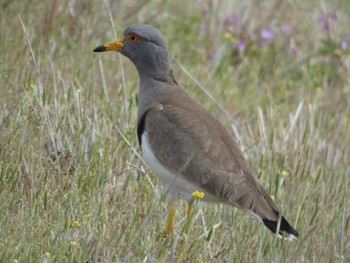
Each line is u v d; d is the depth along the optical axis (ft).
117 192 38.65
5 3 49.55
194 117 37.78
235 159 37.27
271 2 64.08
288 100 54.70
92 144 40.70
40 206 36.40
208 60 57.77
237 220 38.50
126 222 36.22
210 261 35.65
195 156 36.83
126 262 33.71
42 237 34.42
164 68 40.09
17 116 41.11
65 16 51.47
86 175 38.37
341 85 57.62
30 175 37.65
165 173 37.73
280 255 35.86
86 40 51.88
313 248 37.37
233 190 36.32
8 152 38.88
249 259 36.22
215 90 53.36
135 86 49.11
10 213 35.12
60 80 44.70
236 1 63.21
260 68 58.75
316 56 59.36
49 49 47.11
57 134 40.55
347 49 60.29
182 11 62.59
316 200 39.42
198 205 37.37
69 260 32.78
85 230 34.83
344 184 42.75
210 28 59.36
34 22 50.24
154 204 38.42
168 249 35.86
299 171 44.06
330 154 46.93
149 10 59.98
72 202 36.55
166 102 38.63
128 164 39.29
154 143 37.78
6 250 32.32
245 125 49.03
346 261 36.78
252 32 61.11
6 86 43.68
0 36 48.16
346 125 50.85
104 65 50.34
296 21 63.46
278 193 40.27
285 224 35.88
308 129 47.60
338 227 38.34
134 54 40.47
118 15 55.57
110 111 43.73
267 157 44.45
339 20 64.39
